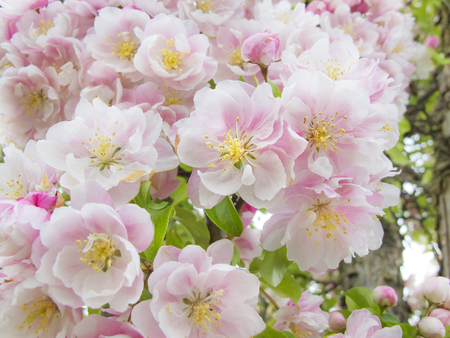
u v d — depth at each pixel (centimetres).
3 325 20
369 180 22
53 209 20
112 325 19
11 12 28
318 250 22
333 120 21
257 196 21
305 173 21
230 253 21
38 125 28
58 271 19
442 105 47
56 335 20
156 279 19
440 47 53
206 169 21
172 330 19
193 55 25
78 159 21
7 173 22
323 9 32
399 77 33
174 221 26
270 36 24
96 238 19
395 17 35
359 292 27
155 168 21
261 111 21
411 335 24
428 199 57
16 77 27
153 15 27
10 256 19
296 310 26
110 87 26
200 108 21
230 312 20
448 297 24
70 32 28
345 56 23
